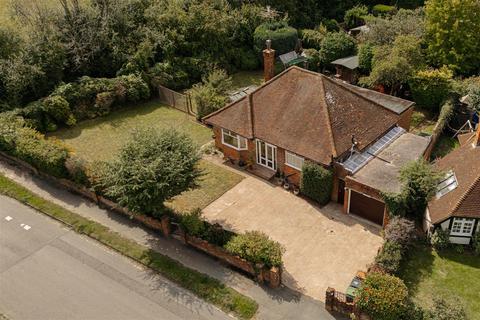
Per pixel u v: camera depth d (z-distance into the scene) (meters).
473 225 25.59
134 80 43.84
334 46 48.12
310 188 30.36
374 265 24.16
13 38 42.31
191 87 47.34
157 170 25.45
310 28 58.72
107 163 27.48
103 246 27.81
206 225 27.41
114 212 30.41
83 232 28.80
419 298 23.55
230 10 52.28
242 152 34.56
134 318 23.12
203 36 48.72
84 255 27.17
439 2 43.09
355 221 29.19
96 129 40.75
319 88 31.91
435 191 27.34
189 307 23.56
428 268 25.34
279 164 32.81
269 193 32.09
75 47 43.41
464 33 42.25
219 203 31.31
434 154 35.69
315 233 28.36
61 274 25.91
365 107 32.69
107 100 42.38
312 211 30.22
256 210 30.55
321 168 29.34
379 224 28.80
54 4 48.28
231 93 42.91
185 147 27.30
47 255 27.25
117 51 45.09
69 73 44.50
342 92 32.53
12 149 34.91
